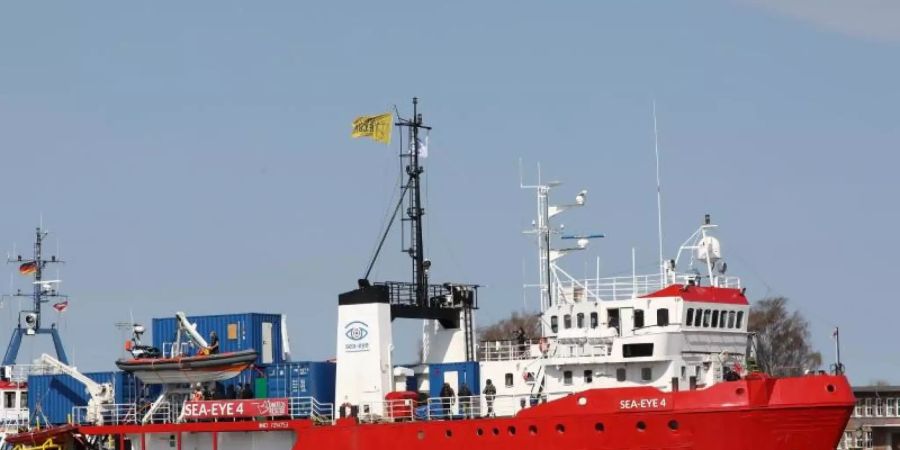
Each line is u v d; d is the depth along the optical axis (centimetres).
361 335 7988
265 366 8212
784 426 6806
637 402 6975
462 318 8362
